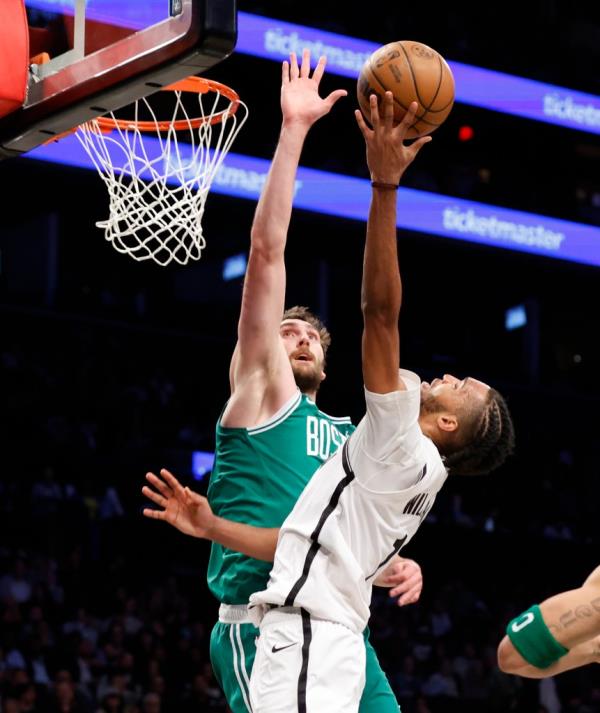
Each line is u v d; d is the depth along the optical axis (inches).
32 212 637.3
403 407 119.7
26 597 462.9
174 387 649.6
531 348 748.0
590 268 661.3
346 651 120.2
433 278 706.2
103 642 449.1
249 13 551.2
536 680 493.4
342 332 714.2
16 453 563.8
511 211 640.4
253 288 140.5
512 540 559.5
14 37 150.3
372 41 583.2
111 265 701.3
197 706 423.2
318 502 123.5
